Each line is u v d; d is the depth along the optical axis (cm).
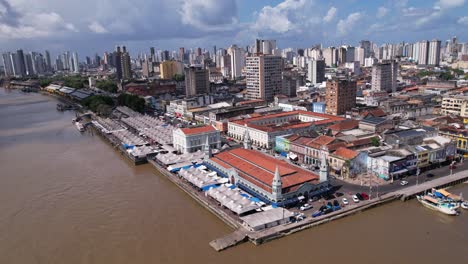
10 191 14962
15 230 11731
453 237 10350
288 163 15325
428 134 17788
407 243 10119
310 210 11975
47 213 12850
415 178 14375
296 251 9919
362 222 11369
